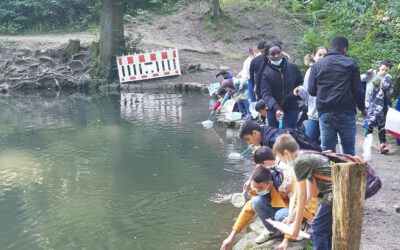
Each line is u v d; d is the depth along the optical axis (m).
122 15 16.88
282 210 4.36
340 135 5.29
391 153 7.37
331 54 5.25
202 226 5.54
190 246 5.06
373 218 5.02
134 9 21.89
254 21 20.36
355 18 13.34
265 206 4.51
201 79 16.14
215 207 6.05
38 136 9.91
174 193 6.57
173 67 16.58
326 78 5.19
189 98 14.07
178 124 10.57
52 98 15.12
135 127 10.42
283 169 4.36
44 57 17.36
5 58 17.59
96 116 11.81
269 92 6.29
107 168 7.70
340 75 5.12
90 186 6.93
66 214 6.00
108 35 16.69
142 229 5.52
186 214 5.88
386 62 7.34
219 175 7.21
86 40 19.19
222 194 6.47
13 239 5.39
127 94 15.34
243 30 19.91
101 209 6.12
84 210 6.10
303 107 6.64
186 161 7.92
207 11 20.77
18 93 16.41
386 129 7.12
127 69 16.48
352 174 3.23
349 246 3.33
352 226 3.30
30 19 22.19
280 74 6.29
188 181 7.00
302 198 3.57
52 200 6.45
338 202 3.29
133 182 7.04
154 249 5.04
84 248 5.12
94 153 8.55
